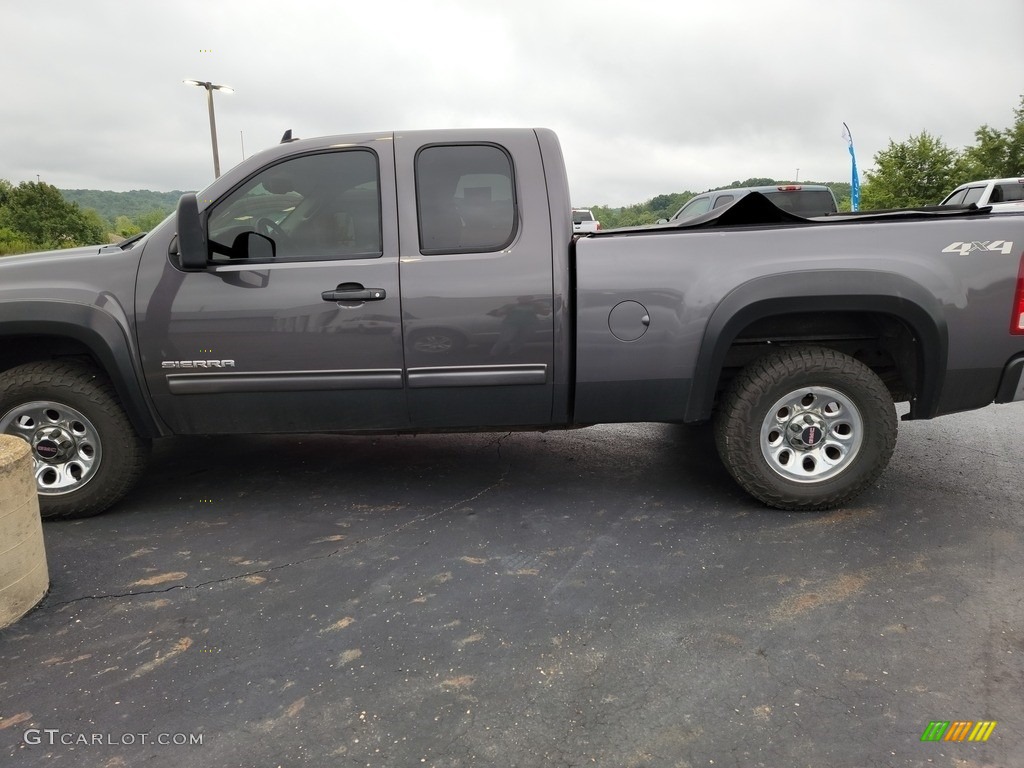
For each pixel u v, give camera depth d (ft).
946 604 8.84
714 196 37.04
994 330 10.72
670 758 6.35
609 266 10.82
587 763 6.31
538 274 10.93
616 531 11.16
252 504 12.49
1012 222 10.62
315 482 13.57
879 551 10.31
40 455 11.60
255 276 10.90
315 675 7.61
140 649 8.13
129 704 7.18
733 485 13.12
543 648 8.05
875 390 11.12
